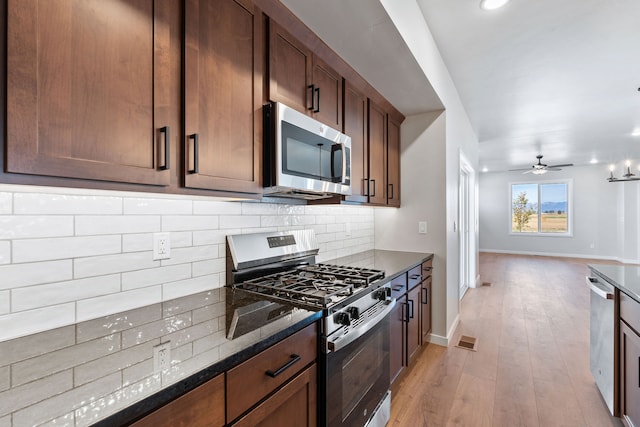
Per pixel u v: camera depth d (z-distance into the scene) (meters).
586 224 8.50
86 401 0.63
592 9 2.07
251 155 1.34
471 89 3.39
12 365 0.77
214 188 1.16
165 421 0.70
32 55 0.70
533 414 1.93
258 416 0.95
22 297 0.94
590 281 2.28
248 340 0.94
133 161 0.91
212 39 1.16
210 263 1.54
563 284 5.40
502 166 8.62
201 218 1.50
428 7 2.07
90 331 1.00
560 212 8.88
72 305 1.05
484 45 2.53
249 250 1.69
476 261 5.41
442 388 2.21
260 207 1.85
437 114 2.96
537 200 9.18
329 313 1.28
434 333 2.96
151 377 0.72
